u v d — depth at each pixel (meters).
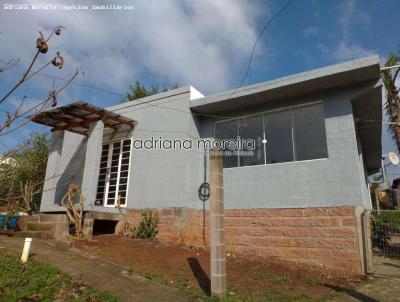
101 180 11.76
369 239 7.53
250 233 8.71
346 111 8.19
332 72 7.89
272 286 6.20
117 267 6.66
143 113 11.29
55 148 11.67
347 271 7.25
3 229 10.58
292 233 8.12
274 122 9.45
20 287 4.90
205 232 9.41
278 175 8.67
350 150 7.86
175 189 9.84
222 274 5.37
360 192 7.50
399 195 22.88
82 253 7.61
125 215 10.59
